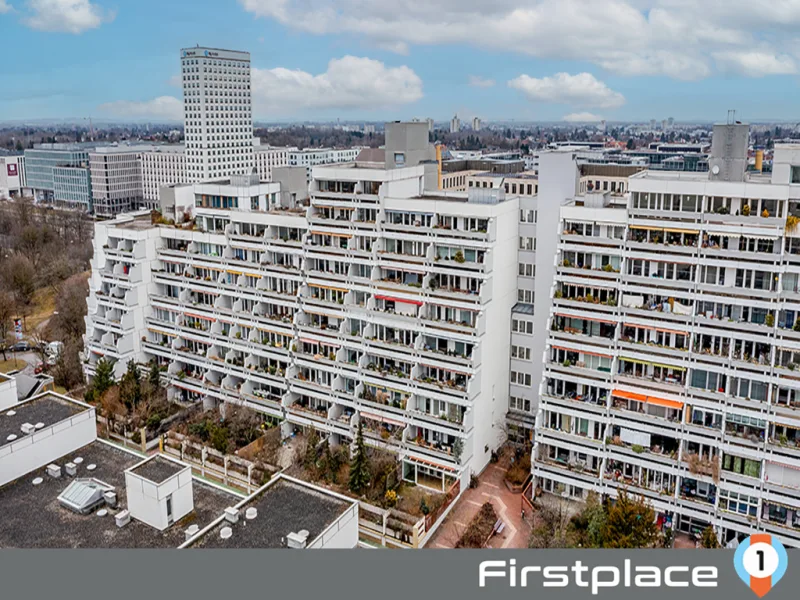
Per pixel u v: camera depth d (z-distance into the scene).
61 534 62.91
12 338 154.00
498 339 94.25
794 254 71.44
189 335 112.50
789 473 72.19
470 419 88.31
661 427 78.00
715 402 75.25
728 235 74.69
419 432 92.62
